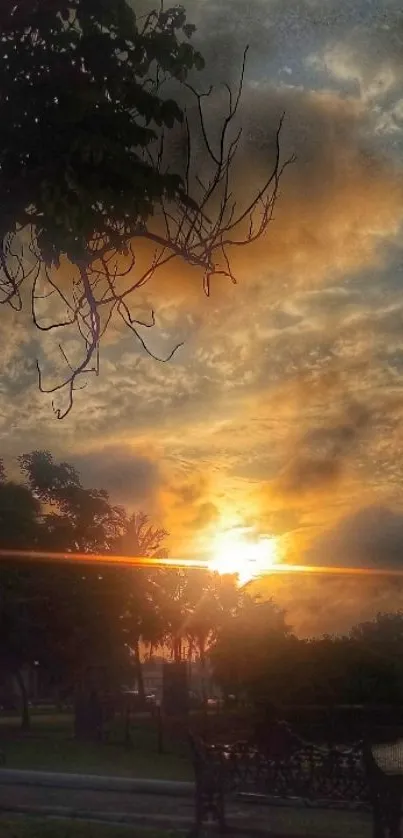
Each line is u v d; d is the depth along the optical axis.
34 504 31.80
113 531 32.53
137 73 5.52
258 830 7.66
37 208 5.18
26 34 5.29
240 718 14.48
